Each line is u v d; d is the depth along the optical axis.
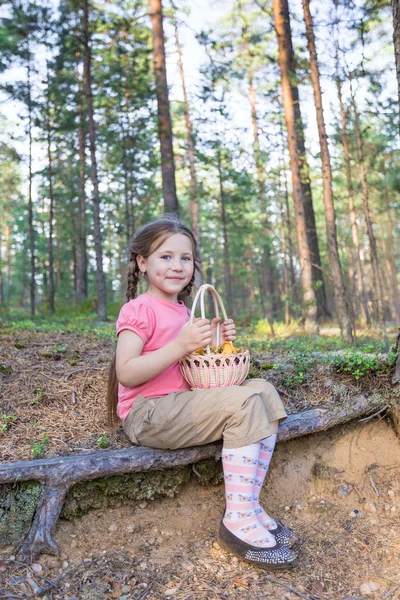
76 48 14.18
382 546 2.18
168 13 13.97
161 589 1.90
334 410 2.73
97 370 3.45
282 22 10.89
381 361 3.00
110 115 17.03
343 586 1.94
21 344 3.99
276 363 3.47
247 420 2.07
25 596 1.84
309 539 2.24
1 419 2.70
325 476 2.59
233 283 36.59
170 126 13.78
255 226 18.19
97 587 1.89
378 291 11.55
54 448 2.43
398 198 16.23
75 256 26.89
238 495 2.07
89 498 2.27
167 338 2.35
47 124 17.23
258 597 1.86
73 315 14.99
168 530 2.28
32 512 2.12
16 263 40.88
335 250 8.53
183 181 24.11
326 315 15.02
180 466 2.38
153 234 2.41
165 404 2.22
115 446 2.45
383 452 2.72
